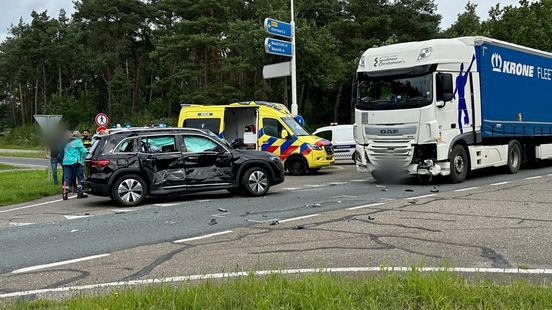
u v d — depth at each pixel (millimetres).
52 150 17703
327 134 23922
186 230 8859
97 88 88500
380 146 14422
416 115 13789
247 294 4457
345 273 5594
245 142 19703
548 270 5652
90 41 70312
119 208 12117
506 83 16203
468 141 14641
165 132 12812
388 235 7766
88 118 75812
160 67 72188
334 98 57000
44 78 88125
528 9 44156
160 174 12516
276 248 7172
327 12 53656
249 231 8508
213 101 45312
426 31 51656
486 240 7266
